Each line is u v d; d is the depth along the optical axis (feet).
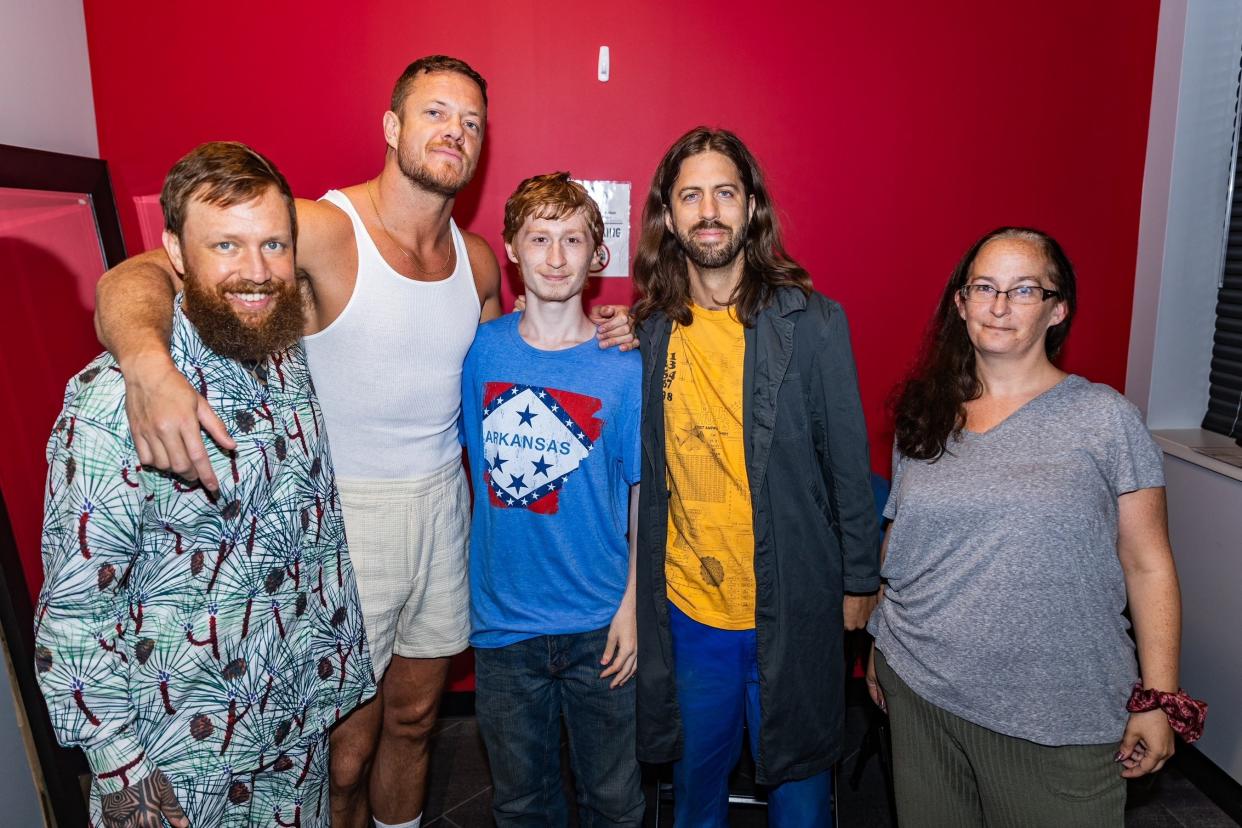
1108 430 4.67
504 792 6.04
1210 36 8.10
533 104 8.05
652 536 5.68
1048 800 4.72
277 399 4.46
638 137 8.18
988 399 5.07
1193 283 8.55
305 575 4.65
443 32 7.83
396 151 5.51
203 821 4.30
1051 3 8.14
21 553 6.25
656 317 5.80
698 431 5.56
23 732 6.07
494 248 8.33
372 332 5.58
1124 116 8.39
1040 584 4.58
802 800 6.04
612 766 5.95
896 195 8.43
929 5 8.09
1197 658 7.96
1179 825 7.48
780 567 5.52
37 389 6.50
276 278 4.06
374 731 6.32
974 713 4.80
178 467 3.62
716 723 5.89
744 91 8.14
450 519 6.28
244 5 7.59
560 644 5.78
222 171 3.89
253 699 4.36
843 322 5.46
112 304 4.01
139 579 4.01
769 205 5.56
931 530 4.95
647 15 7.95
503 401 5.72
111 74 7.57
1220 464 7.59
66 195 6.98
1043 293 4.79
